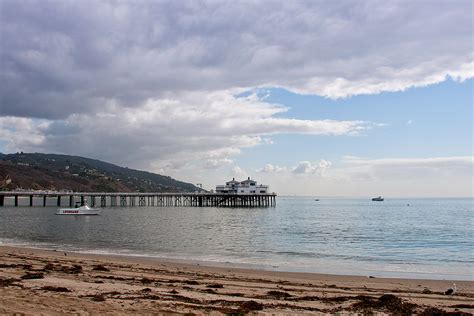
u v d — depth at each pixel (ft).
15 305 44.65
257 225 238.27
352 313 50.03
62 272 76.74
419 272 95.25
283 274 87.15
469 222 278.05
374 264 106.93
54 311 43.11
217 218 296.51
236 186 480.23
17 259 96.12
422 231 210.59
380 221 286.87
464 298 63.62
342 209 506.89
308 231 204.95
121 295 54.70
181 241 156.87
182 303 51.06
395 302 56.34
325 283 76.54
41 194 422.41
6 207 422.41
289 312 49.19
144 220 271.69
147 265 94.58
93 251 126.11
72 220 266.98
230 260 109.91
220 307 49.70
